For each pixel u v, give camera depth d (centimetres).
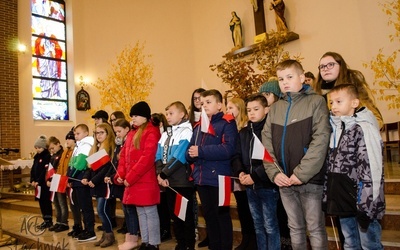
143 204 295
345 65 237
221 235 256
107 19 1012
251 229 284
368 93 229
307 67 805
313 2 800
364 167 187
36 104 925
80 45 991
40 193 464
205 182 260
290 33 800
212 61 1023
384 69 637
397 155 668
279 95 285
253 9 910
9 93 857
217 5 1014
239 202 289
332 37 766
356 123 196
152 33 1034
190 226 291
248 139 260
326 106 211
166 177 281
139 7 1037
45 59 955
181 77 1048
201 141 276
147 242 302
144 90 975
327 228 295
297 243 210
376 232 190
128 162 312
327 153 204
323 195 201
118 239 377
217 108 278
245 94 580
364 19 717
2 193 787
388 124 647
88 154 374
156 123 328
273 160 216
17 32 888
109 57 998
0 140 833
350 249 200
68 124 962
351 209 189
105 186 349
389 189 362
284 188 216
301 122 210
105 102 934
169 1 1066
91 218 380
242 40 941
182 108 306
